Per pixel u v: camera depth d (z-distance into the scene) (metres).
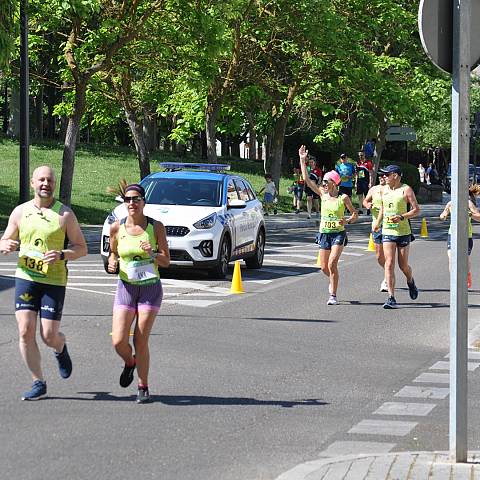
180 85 68.19
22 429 14.38
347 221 28.83
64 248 16.42
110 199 70.19
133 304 16.44
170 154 102.38
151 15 56.56
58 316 16.45
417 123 86.62
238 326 24.50
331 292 28.94
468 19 12.20
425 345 22.64
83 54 56.19
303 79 75.12
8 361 19.31
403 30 80.69
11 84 94.25
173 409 15.90
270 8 69.69
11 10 50.44
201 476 12.25
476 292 32.59
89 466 12.59
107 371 18.67
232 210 36.03
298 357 20.72
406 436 14.52
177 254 33.88
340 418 15.57
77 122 56.41
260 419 15.38
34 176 16.22
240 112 76.75
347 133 107.69
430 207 90.50
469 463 12.29
